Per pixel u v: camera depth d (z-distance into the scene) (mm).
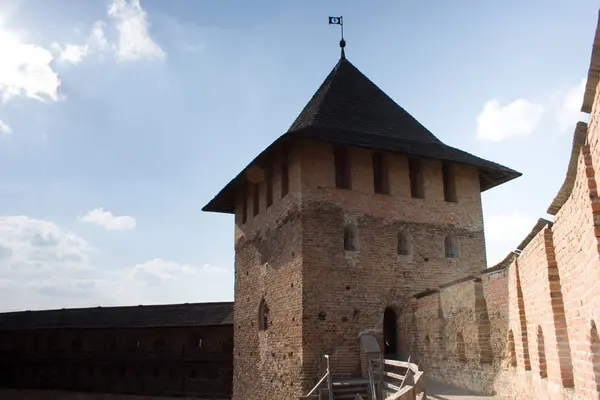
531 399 11469
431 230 22219
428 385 17000
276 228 22234
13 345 42906
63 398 38719
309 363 18969
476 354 15398
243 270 25406
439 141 25047
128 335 37875
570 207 7934
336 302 19891
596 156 6078
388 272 21000
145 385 35906
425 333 19422
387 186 22109
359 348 19688
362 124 23703
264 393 21594
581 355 7859
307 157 20953
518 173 23344
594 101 5938
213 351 34156
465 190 23328
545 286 9656
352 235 21109
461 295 16531
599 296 6504
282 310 20859
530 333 11359
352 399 17656
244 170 23672
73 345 40188
